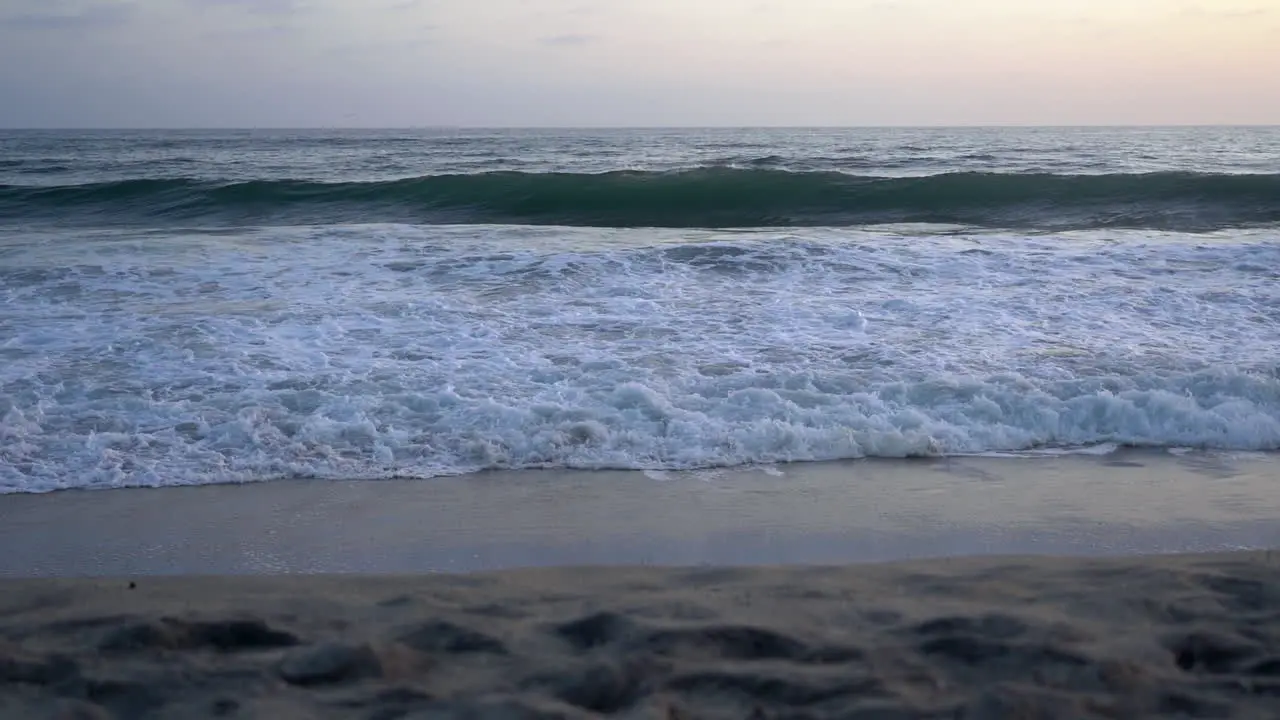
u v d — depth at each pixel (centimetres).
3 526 448
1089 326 792
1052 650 286
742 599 333
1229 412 597
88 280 939
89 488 497
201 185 1900
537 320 805
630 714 254
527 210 1723
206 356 699
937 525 448
